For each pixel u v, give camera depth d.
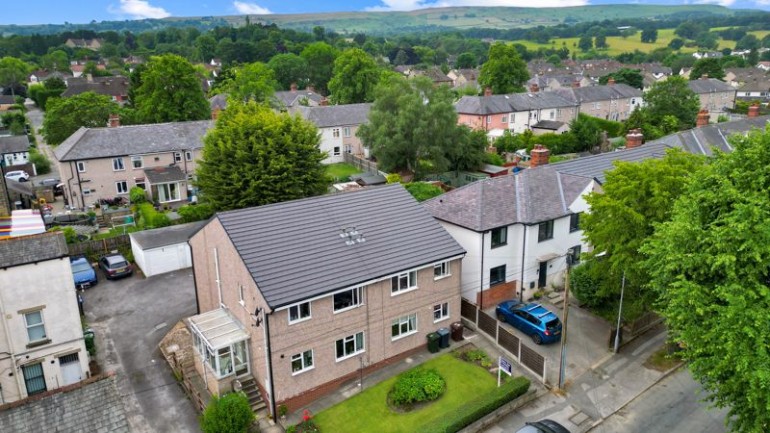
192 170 61.59
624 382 26.80
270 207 28.19
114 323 33.41
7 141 76.31
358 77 101.81
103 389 18.25
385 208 30.91
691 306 18.88
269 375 23.94
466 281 33.66
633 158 43.44
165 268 41.47
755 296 16.84
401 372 27.67
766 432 17.62
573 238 36.78
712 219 19.31
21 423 16.92
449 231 34.16
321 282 24.95
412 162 61.28
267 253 25.42
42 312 25.34
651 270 22.64
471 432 23.17
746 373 16.48
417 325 29.08
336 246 27.14
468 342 30.27
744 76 151.88
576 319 32.59
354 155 76.19
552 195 36.12
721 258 17.16
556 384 26.69
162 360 29.33
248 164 41.38
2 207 37.12
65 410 17.41
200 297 32.19
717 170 19.95
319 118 76.38
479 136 63.66
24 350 25.11
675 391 26.03
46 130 78.12
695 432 23.23
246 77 86.81
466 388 26.19
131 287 38.72
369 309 26.77
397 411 24.70
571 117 96.38
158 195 58.00
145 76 77.38
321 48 143.88
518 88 112.06
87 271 38.97
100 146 57.12
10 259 24.39
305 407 25.25
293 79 141.75
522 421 24.14
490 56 111.88
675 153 28.03
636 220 25.33
